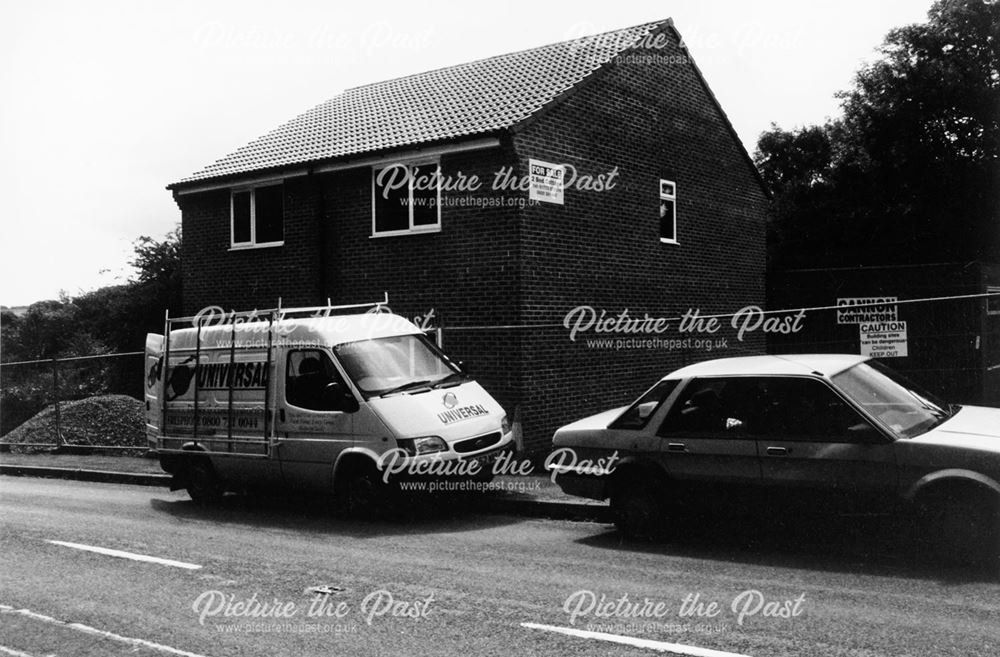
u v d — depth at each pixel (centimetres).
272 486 1098
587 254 1588
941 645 526
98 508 1178
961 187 2780
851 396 750
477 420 1027
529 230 1467
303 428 1048
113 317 2634
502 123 1466
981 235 2803
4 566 839
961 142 2827
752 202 2119
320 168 1691
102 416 1919
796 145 3241
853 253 2848
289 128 2052
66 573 803
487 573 747
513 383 1445
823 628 566
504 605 649
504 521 993
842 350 2169
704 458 808
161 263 2677
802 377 772
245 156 1922
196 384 1165
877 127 2859
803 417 765
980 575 675
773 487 772
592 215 1605
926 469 698
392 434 973
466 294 1509
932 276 2078
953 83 2716
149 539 949
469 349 1496
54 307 4241
